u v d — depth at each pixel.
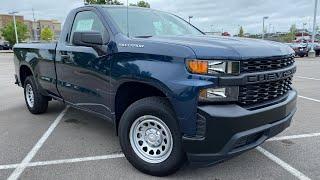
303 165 4.32
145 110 3.91
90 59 4.63
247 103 3.65
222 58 3.45
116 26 4.46
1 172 4.19
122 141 4.18
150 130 4.00
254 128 3.59
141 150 4.08
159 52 3.73
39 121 6.42
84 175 4.08
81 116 6.73
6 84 11.85
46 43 6.04
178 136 3.71
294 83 11.64
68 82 5.29
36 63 6.26
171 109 3.74
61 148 4.98
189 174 4.06
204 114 3.43
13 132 5.77
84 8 5.15
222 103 3.50
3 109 7.54
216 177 3.99
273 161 4.43
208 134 3.46
